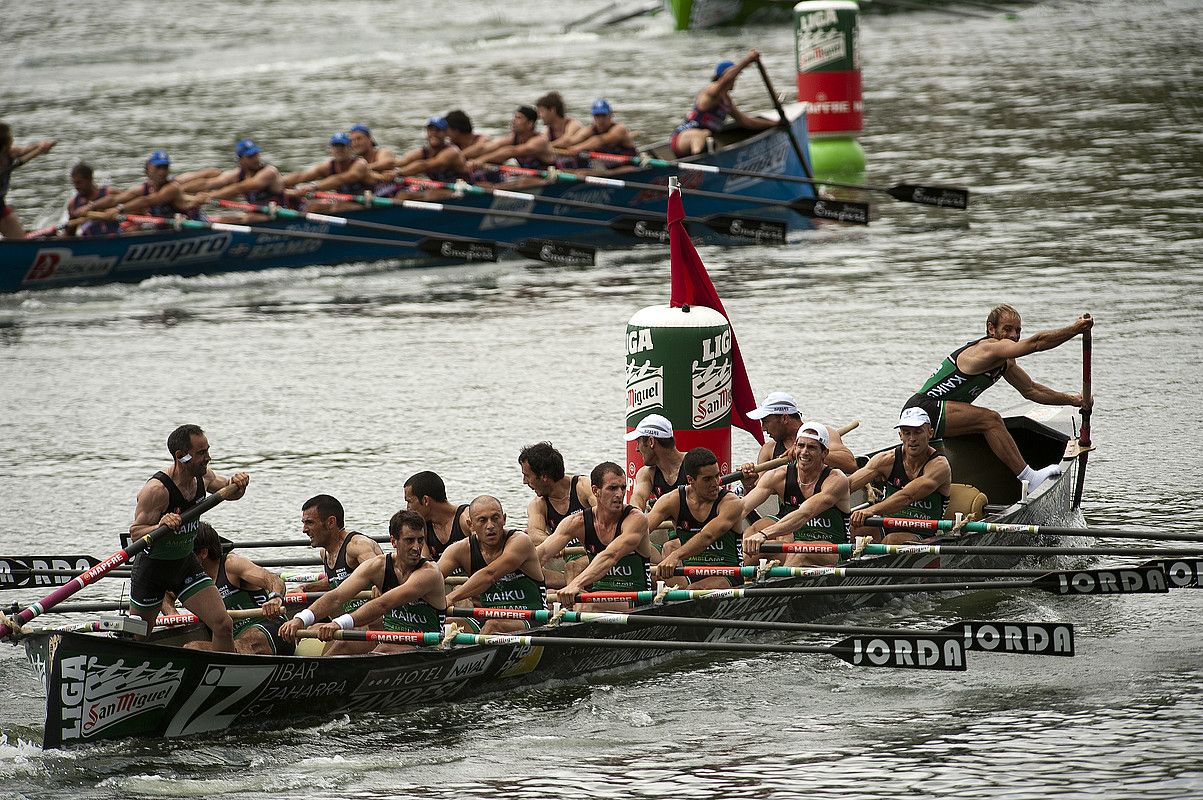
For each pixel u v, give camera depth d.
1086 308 89.56
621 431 71.62
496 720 43.38
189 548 43.25
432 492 47.88
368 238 110.31
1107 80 169.38
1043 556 56.44
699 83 178.00
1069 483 57.56
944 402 57.78
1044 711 42.44
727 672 46.97
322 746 41.53
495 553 46.28
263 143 153.88
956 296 94.12
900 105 163.00
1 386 83.44
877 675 46.19
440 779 39.28
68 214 105.88
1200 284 93.62
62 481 67.62
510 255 115.56
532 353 87.12
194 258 106.31
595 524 47.75
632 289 102.62
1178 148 134.88
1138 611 50.69
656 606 47.12
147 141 157.12
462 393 79.44
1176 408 71.06
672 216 58.31
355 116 168.75
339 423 75.00
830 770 39.09
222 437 73.44
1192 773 37.94
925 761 39.38
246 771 39.84
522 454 49.19
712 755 40.41
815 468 51.69
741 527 50.03
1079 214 114.50
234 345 91.44
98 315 99.56
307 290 105.69
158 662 40.41
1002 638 43.28
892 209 121.81
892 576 52.06
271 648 45.59
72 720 40.09
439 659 43.84
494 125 159.00
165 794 38.38
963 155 137.62
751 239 116.19
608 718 43.44
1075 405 58.31
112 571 51.09
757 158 117.94
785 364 80.62
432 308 99.62
